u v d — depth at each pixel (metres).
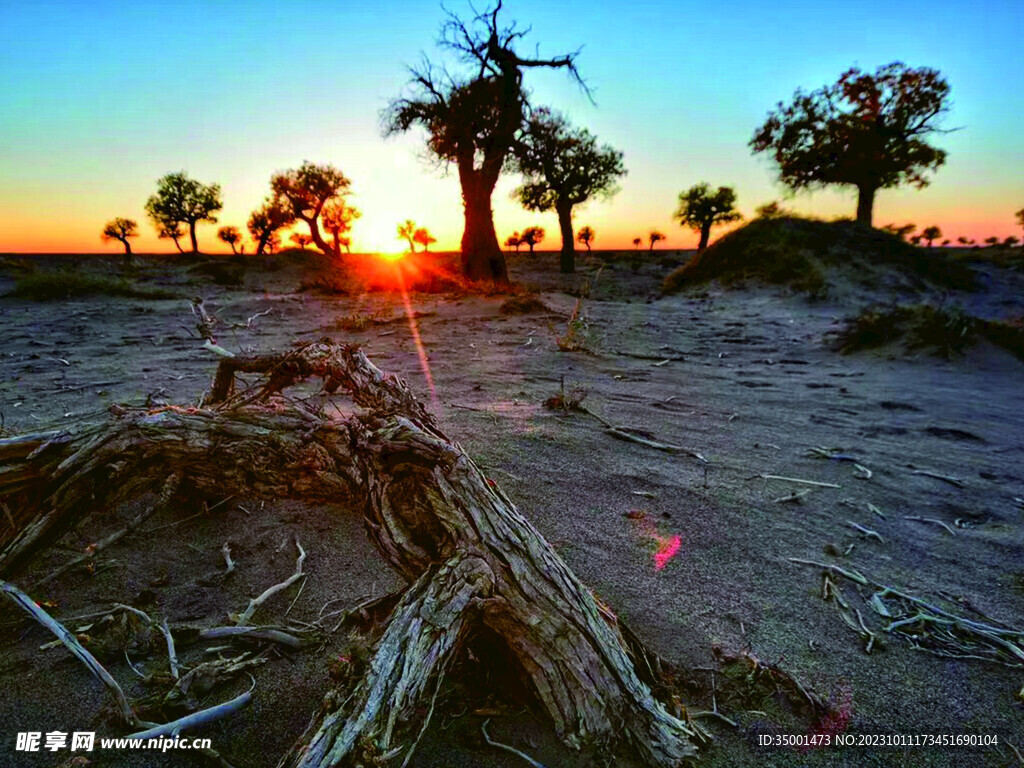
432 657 1.19
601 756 1.29
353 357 2.22
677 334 8.88
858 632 1.82
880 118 29.80
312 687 1.49
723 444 3.62
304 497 1.75
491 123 18.80
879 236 18.64
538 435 3.54
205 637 1.64
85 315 9.01
